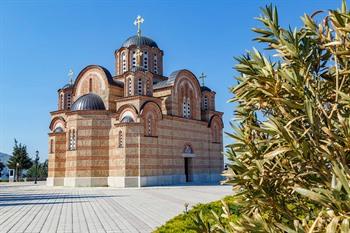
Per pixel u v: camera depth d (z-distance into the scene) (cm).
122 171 3666
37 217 1725
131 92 3966
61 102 4828
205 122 4725
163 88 4322
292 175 329
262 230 299
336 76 305
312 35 345
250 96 355
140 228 1393
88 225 1476
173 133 4144
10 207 2155
